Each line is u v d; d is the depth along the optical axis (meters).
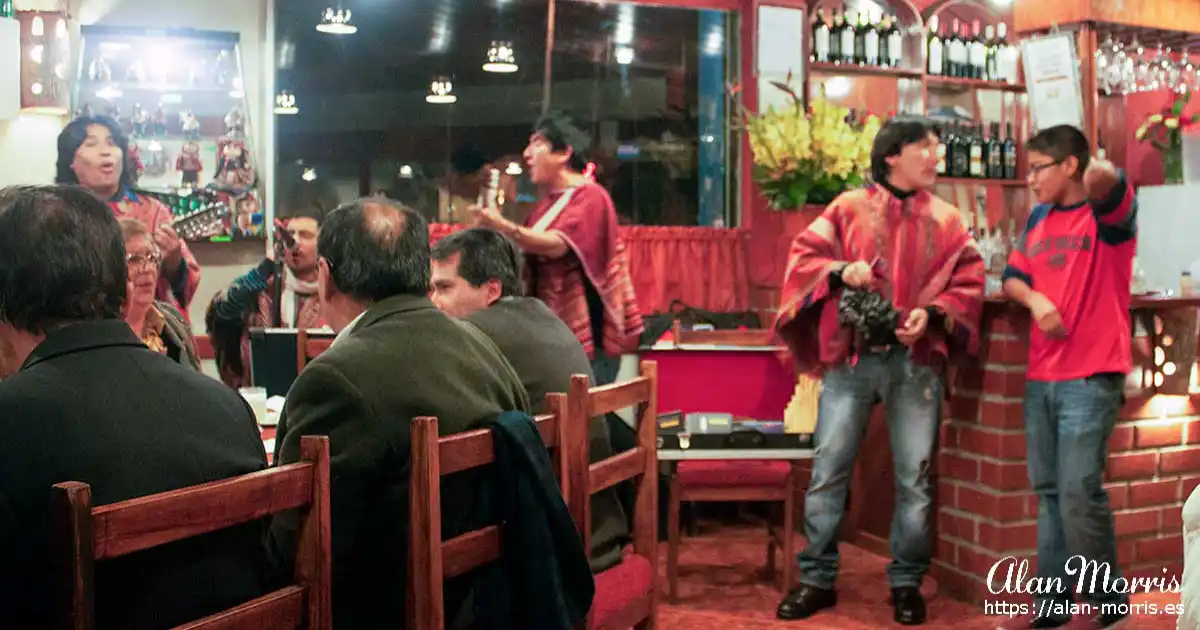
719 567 4.40
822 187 4.92
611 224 4.18
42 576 1.31
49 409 1.35
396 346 1.92
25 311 1.44
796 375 4.81
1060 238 3.54
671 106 5.72
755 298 5.50
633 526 2.54
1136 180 6.00
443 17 5.40
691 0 5.61
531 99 5.56
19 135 4.76
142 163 4.82
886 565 4.22
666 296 5.44
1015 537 3.91
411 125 5.39
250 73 5.09
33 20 4.60
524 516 1.88
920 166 3.78
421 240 2.06
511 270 2.81
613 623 2.29
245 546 1.54
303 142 5.22
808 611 3.82
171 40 4.87
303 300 4.18
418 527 1.69
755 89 5.57
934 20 5.94
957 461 4.10
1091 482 3.47
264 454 1.59
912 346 3.78
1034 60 5.11
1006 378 3.87
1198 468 4.22
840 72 5.69
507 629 1.88
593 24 5.61
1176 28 5.21
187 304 3.66
